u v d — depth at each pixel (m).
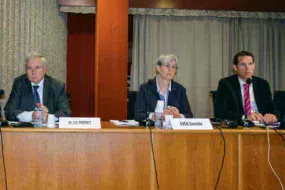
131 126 2.36
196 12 5.15
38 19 4.38
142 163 2.14
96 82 4.52
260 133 2.21
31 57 2.88
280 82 5.38
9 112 2.77
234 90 3.09
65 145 2.10
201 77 5.26
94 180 2.12
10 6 3.98
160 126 2.32
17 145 2.06
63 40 4.94
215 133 2.19
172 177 2.16
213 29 5.28
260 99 3.10
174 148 2.17
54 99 2.95
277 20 5.38
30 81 2.95
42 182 2.08
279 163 2.24
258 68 5.36
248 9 5.13
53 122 2.20
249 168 2.21
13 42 4.06
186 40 5.25
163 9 5.09
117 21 4.56
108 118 4.50
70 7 4.84
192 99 5.25
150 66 5.17
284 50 5.37
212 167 2.19
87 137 2.12
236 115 2.84
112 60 4.54
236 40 5.31
